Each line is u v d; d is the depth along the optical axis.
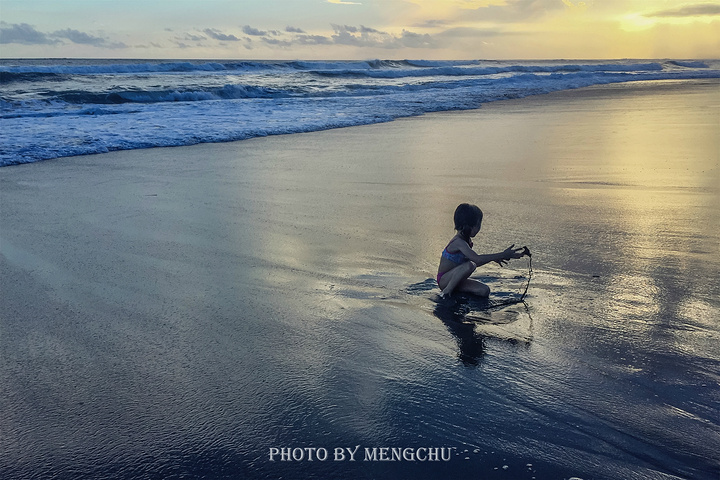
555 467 2.27
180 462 2.36
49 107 18.97
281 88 26.73
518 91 25.69
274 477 2.26
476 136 12.25
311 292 4.15
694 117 14.73
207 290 4.23
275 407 2.72
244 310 3.86
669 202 6.40
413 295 4.06
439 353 3.21
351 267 4.65
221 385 2.92
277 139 12.40
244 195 7.26
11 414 2.70
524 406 2.68
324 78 37.56
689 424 2.50
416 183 7.79
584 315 3.63
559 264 4.54
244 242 5.36
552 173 8.20
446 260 4.02
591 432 2.47
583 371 2.97
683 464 2.26
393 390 2.85
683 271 4.32
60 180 8.38
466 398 2.76
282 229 5.75
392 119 15.77
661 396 2.71
